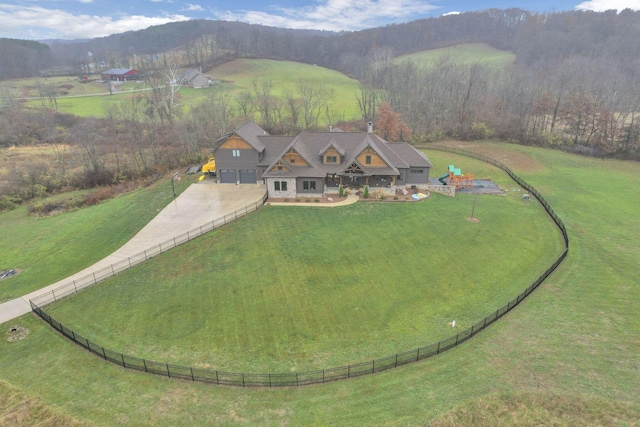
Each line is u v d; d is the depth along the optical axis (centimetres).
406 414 1861
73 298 2847
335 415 1870
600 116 6694
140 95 10031
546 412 1858
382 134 6744
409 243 3472
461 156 6297
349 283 2920
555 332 2408
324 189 4484
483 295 2798
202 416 1877
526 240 3572
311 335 2420
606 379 2047
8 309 2750
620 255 3334
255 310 2652
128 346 2356
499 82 9175
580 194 4797
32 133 8056
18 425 1842
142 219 4075
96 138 6825
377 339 2381
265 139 4988
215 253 3369
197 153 6347
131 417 1870
